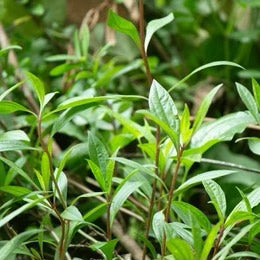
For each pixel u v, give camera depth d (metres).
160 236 1.08
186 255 1.03
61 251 1.09
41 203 1.11
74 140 1.66
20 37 2.14
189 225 1.13
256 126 1.34
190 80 2.27
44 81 1.99
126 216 1.42
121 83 1.96
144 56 1.13
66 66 1.50
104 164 1.13
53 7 2.39
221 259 1.03
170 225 1.08
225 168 1.53
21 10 2.23
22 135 1.10
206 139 1.18
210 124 1.19
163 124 1.06
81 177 1.47
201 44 2.33
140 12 1.14
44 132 1.37
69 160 1.39
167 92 1.10
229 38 2.25
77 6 2.43
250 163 1.60
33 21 2.26
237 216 1.07
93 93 1.43
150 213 1.15
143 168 1.09
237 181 1.47
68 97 1.55
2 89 1.61
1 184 1.23
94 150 1.13
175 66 2.28
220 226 1.08
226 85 2.05
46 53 2.18
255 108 1.14
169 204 1.10
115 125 1.50
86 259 1.34
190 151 1.09
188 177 1.52
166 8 2.54
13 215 1.01
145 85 2.03
